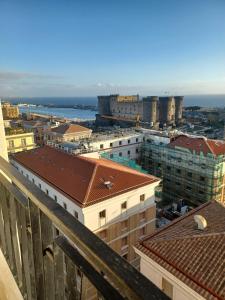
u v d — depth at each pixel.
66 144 41.81
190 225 13.99
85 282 1.98
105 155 41.69
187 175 38.16
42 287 2.70
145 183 23.67
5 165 3.11
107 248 1.66
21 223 2.98
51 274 2.51
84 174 23.98
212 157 34.31
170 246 12.10
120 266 1.52
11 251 3.51
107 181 22.61
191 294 10.06
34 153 32.66
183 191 39.16
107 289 1.67
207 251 11.21
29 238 2.82
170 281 10.98
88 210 20.09
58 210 2.09
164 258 11.57
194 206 37.59
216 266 10.40
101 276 1.79
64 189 22.97
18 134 43.59
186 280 10.30
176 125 120.00
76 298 2.21
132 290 1.38
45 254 2.48
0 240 3.85
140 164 49.59
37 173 27.39
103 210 21.00
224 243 11.30
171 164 40.69
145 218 24.28
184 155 38.12
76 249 2.08
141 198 23.47
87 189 21.64
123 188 22.38
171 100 123.75
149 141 48.31
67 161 27.58
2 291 3.58
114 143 45.81
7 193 3.36
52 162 28.69
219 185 35.34
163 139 45.47
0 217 3.78
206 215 15.16
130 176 24.12
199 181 36.44
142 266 12.49
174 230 13.88
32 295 3.00
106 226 21.31
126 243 23.06
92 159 28.38
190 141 39.53
